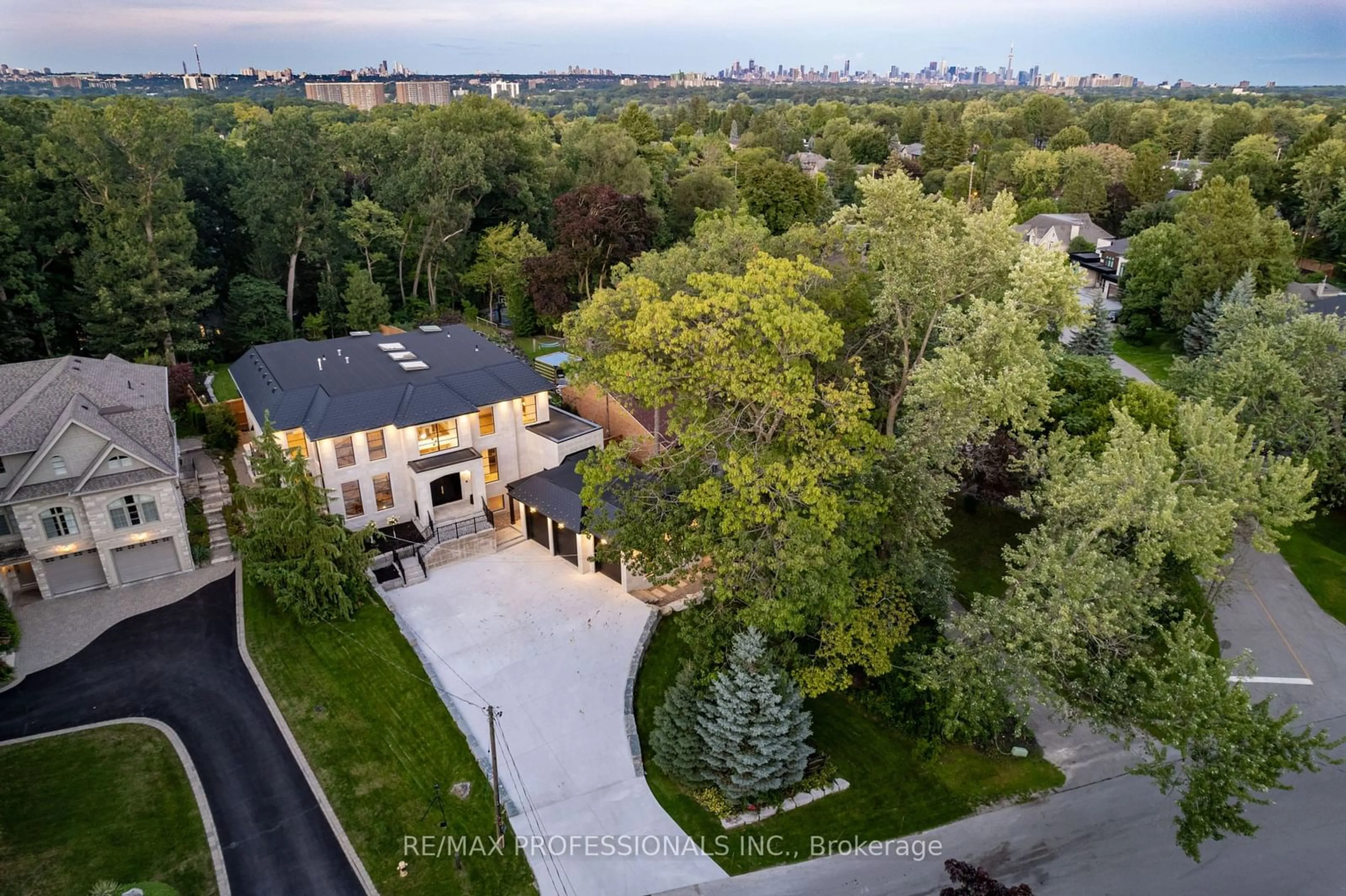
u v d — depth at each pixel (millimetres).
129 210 50438
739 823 27984
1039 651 28484
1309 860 27344
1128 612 30062
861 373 32500
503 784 28641
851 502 32875
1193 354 67375
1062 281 34281
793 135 197125
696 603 38281
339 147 71000
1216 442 33844
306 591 34969
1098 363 48375
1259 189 113250
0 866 24406
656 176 91562
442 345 49688
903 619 32062
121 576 37312
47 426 36031
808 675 29891
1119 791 30172
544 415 47406
